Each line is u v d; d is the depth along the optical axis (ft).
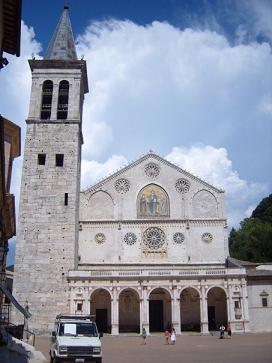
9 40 59.67
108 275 191.42
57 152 204.03
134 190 223.71
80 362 81.61
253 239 306.55
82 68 217.56
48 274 187.21
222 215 219.20
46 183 199.11
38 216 194.29
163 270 194.80
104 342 153.69
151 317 204.85
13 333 143.95
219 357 102.37
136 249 214.48
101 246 214.28
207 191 223.30
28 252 189.37
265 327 192.95
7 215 119.85
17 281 185.26
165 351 119.96
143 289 190.90
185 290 208.03
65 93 215.92
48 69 216.54
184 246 215.10
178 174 225.97
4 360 80.28
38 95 212.43
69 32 231.50
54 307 183.42
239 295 190.60
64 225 193.67
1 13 50.83
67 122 208.03
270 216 332.80
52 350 89.10
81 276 188.65
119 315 204.23
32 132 206.39
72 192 198.49
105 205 220.84
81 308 185.26
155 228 217.56
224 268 201.57
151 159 228.43
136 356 107.34
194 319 204.33
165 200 222.28
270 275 199.00
